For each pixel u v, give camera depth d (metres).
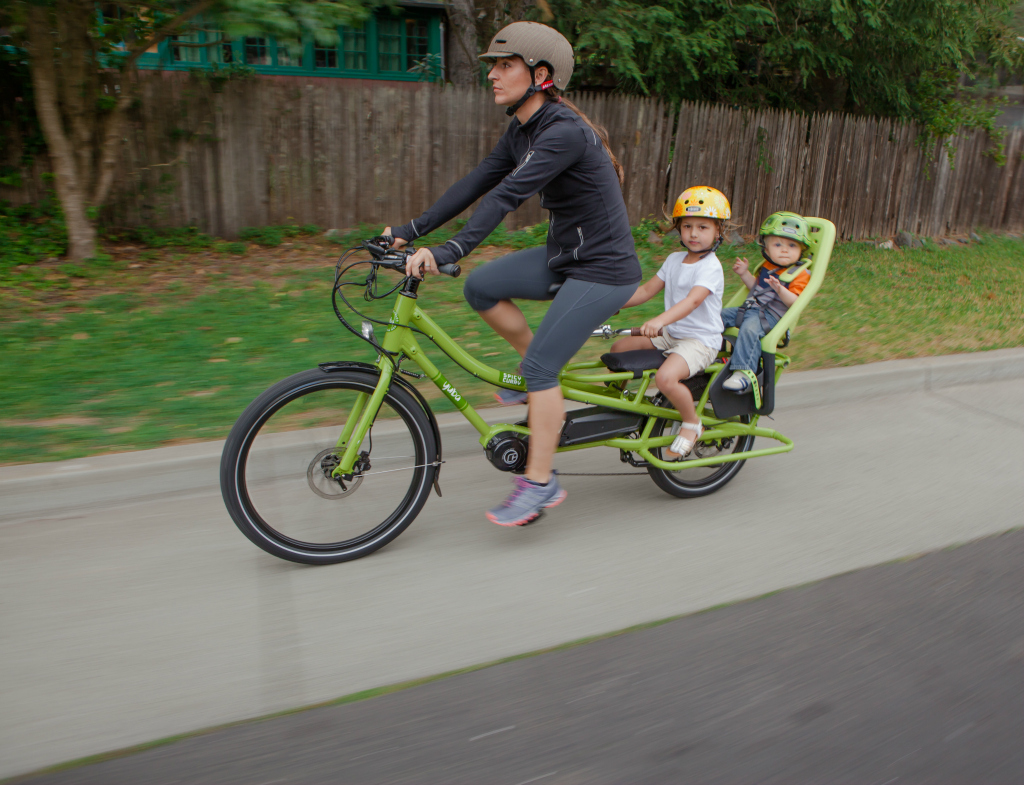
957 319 6.65
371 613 2.75
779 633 2.66
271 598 2.83
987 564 3.13
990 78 13.02
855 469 4.07
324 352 5.03
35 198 7.80
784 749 2.14
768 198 10.08
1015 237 12.02
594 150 2.91
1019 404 5.11
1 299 5.89
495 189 2.85
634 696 2.34
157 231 8.14
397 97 8.62
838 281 7.91
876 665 2.50
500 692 2.35
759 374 3.57
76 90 6.82
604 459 4.16
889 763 2.09
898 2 9.52
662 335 3.52
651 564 3.11
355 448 3.03
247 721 2.21
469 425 4.11
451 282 6.80
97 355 4.85
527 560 3.13
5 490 3.29
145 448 3.67
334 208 8.76
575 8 9.02
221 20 5.75
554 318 3.05
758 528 3.43
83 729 2.17
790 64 10.37
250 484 3.03
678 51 9.07
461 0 11.14
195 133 8.06
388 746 2.13
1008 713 2.29
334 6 5.88
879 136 10.55
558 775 2.04
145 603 2.77
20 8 6.23
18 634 2.57
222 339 5.21
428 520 3.45
